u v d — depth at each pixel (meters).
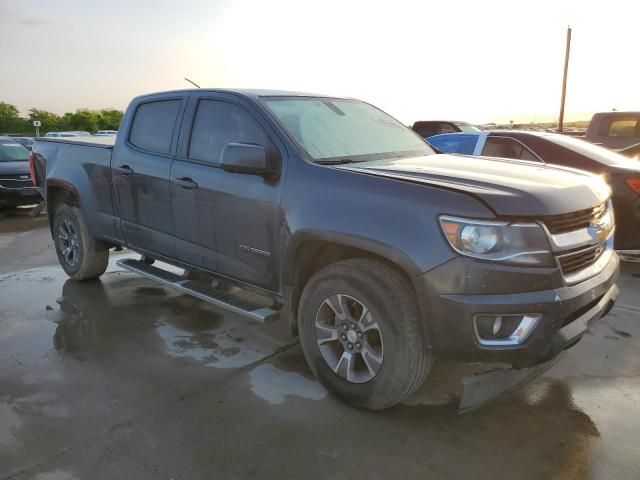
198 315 4.70
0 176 10.34
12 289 5.43
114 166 4.72
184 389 3.38
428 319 2.69
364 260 2.99
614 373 3.61
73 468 2.60
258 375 3.58
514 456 2.71
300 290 3.45
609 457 2.70
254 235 3.54
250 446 2.79
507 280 2.55
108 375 3.57
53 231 5.82
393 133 4.27
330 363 3.21
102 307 4.89
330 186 3.09
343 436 2.88
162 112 4.40
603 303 3.01
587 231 2.90
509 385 2.95
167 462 2.65
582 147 6.31
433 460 2.68
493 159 3.87
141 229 4.56
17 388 3.39
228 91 3.91
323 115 3.94
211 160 3.89
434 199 2.69
